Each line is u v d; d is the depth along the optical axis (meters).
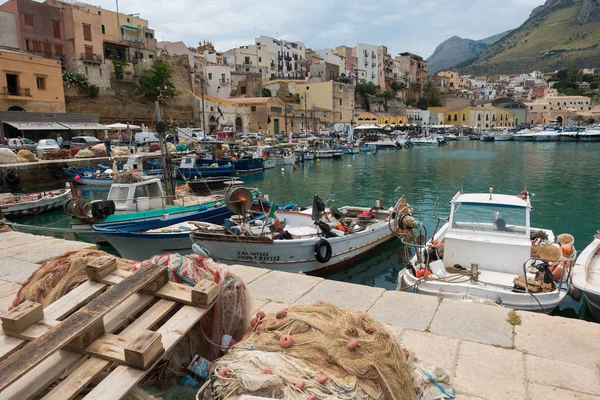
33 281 3.53
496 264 8.44
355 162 47.34
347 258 12.21
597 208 20.80
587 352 4.05
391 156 54.84
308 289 5.64
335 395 2.28
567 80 174.25
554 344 4.20
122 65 53.12
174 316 2.94
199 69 76.31
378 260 13.13
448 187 28.59
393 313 4.91
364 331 2.80
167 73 54.31
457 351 4.09
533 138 87.25
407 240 9.48
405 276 8.23
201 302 3.04
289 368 2.42
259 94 78.12
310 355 2.54
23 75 38.53
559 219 18.64
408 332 4.47
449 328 4.54
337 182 31.89
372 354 2.60
